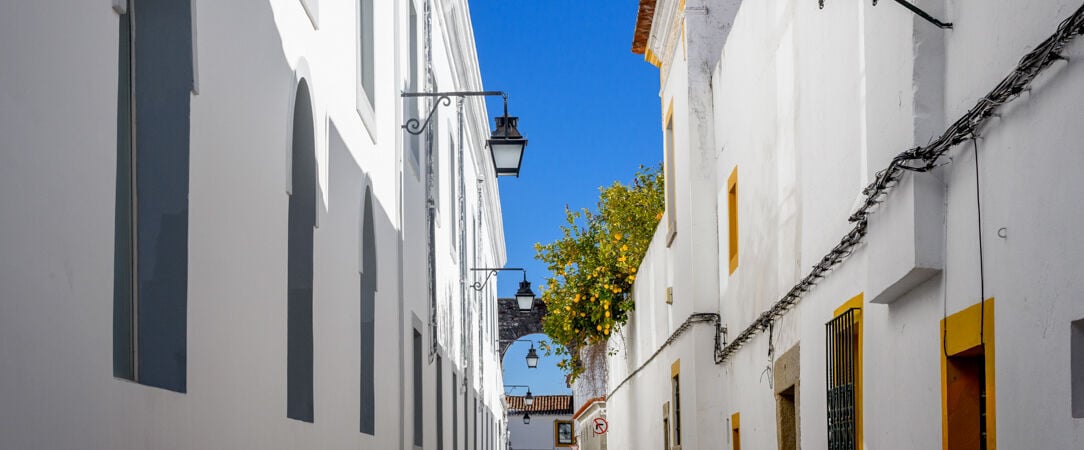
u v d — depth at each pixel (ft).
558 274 78.95
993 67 16.55
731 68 41.96
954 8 18.49
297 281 26.61
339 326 29.86
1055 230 14.34
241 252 20.67
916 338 20.58
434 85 53.36
